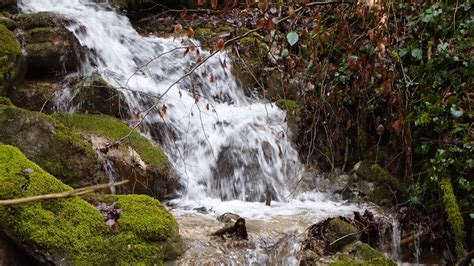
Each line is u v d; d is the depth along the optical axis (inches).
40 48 186.9
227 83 232.5
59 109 182.2
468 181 174.4
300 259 142.3
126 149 164.7
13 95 175.6
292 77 193.5
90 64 204.8
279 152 203.0
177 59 231.5
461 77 183.9
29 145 147.4
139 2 269.9
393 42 183.5
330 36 179.5
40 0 233.9
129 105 189.3
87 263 118.6
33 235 116.3
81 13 235.9
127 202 134.3
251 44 237.9
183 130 195.3
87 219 124.6
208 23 264.8
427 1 196.2
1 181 119.6
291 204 182.2
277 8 181.6
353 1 171.0
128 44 225.8
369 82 188.5
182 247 132.0
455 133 178.1
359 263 143.0
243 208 171.8
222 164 191.9
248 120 207.5
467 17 191.5
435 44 193.0
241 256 133.7
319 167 206.7
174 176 171.0
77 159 153.3
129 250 123.2
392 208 184.9
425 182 181.3
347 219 161.5
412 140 189.5
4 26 180.5
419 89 189.2
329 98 201.6
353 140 207.5
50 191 123.6
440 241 177.9
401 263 174.2
